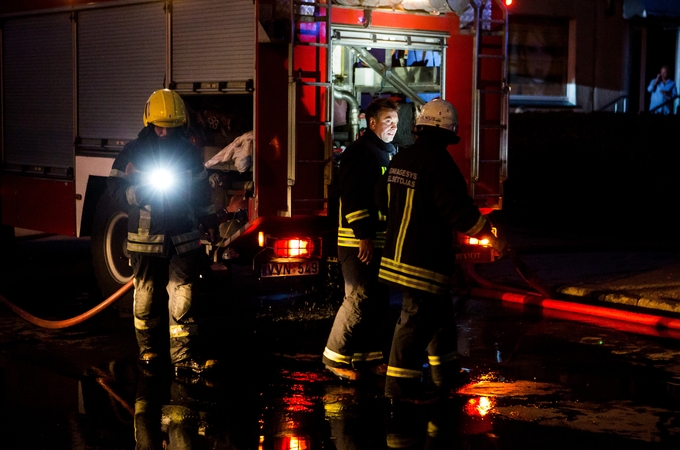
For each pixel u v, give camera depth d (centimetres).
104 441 511
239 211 783
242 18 773
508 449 498
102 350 729
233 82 783
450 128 578
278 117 745
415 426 536
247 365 681
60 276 1074
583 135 1468
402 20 806
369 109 640
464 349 737
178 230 658
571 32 1894
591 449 498
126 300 883
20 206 1086
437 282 575
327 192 758
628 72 1970
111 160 938
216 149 847
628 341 767
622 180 1426
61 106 1005
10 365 681
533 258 1185
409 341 584
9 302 858
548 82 1891
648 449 498
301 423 542
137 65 894
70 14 980
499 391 612
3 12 1088
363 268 636
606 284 983
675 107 1964
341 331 639
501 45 866
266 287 1002
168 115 652
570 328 819
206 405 579
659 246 1237
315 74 749
